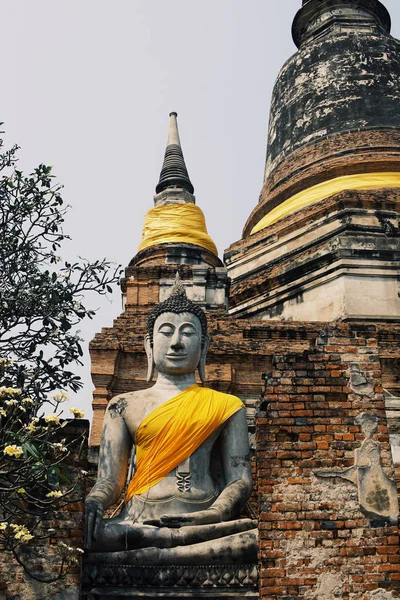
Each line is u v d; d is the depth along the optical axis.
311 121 26.80
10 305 10.98
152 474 10.85
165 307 12.28
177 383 11.84
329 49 27.97
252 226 26.70
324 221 22.98
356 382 10.02
